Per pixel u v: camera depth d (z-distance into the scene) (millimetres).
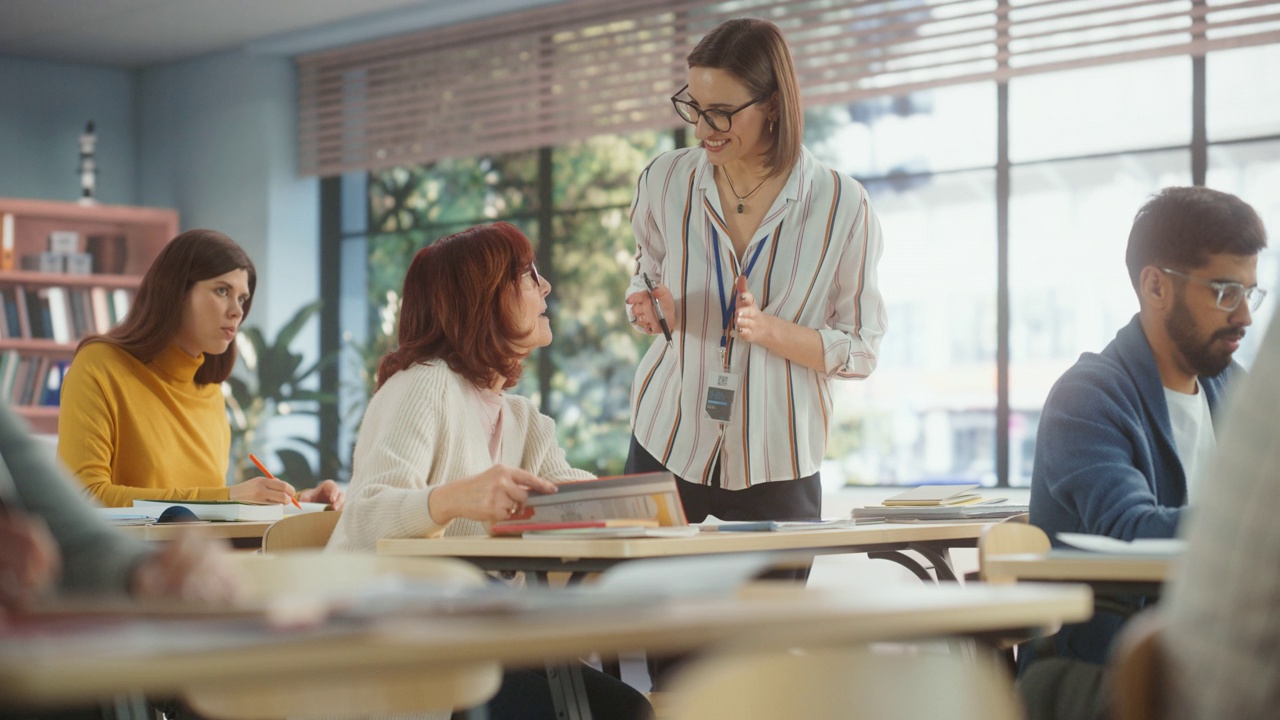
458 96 6516
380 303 6855
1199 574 833
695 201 2791
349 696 1397
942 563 2441
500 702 1922
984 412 5133
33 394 6621
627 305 2799
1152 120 4848
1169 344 2029
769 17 5594
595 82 6070
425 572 1283
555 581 2154
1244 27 4648
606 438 6012
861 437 5367
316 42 6879
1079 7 4895
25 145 7219
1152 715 874
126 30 6793
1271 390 814
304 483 6398
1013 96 5105
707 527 2098
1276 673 793
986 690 958
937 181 5254
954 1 5145
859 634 857
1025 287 5070
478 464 2152
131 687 622
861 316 2785
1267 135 4652
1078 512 1951
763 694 865
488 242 2180
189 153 7273
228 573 1012
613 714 1956
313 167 6988
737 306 2621
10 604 817
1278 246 4605
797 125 2652
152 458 3232
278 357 6398
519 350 2215
